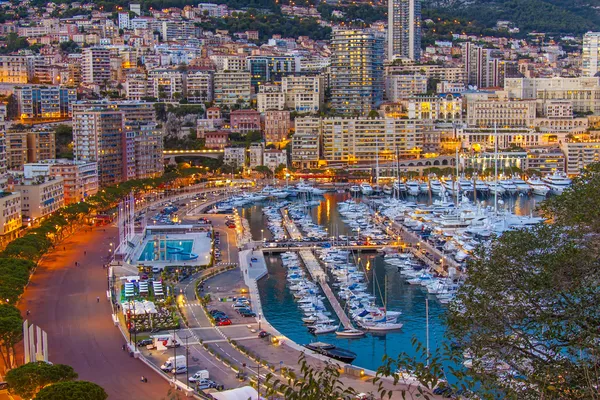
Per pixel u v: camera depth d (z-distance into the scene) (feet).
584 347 424.05
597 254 480.64
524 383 447.01
